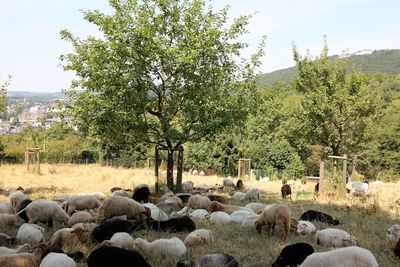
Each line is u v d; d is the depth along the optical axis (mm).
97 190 20375
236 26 19062
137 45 17484
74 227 9672
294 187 24297
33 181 23750
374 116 26297
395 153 46000
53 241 9109
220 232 10977
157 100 19000
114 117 17172
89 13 17734
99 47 17375
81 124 18344
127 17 18031
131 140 19766
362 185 20422
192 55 17484
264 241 10070
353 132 26141
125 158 42562
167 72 18828
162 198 16641
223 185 24469
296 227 10891
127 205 11219
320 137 26469
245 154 41969
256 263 8344
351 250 6695
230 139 42312
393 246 9477
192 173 38688
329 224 12297
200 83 18797
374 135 28625
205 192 21562
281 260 7934
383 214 14312
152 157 41125
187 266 7617
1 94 22266
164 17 18609
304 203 17156
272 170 40000
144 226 10719
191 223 10883
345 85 26406
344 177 20062
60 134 54594
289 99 58594
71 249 8836
